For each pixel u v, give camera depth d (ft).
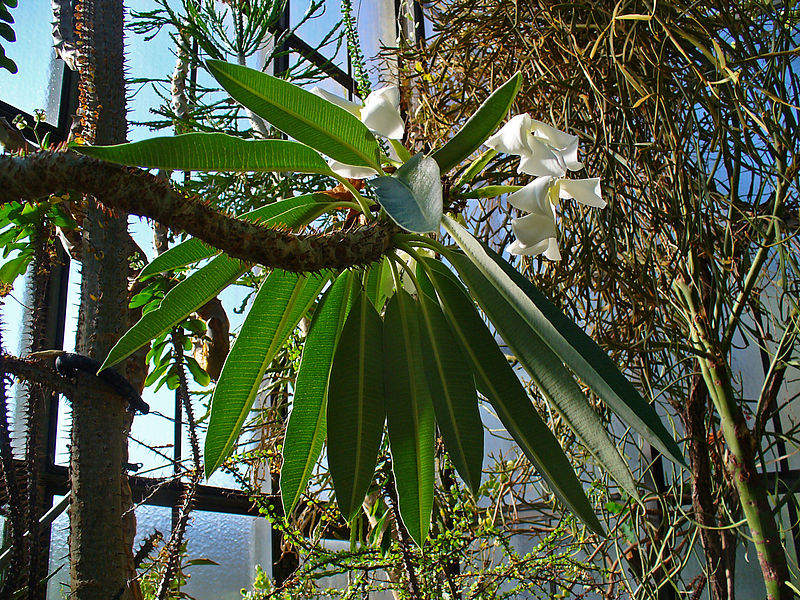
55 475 5.72
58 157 1.31
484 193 2.17
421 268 2.45
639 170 3.46
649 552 4.00
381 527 4.02
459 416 2.31
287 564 6.99
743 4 3.39
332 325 2.51
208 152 1.76
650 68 3.39
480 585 3.68
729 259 3.07
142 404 2.51
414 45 4.85
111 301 2.55
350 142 1.99
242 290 7.55
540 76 3.67
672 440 1.86
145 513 6.29
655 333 3.59
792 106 2.89
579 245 3.54
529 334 2.15
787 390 6.05
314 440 2.55
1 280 4.76
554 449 2.23
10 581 2.26
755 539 2.93
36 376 2.39
